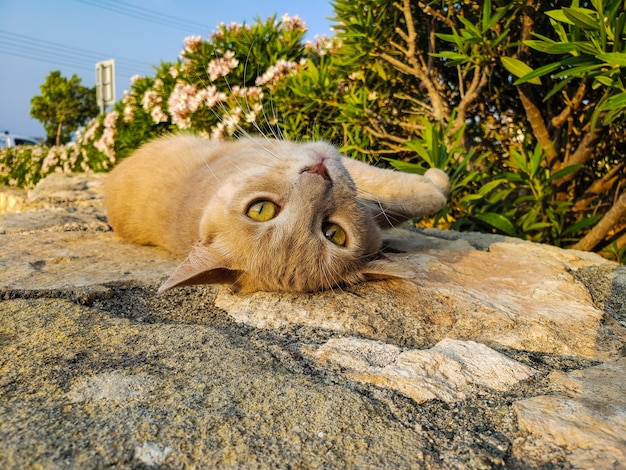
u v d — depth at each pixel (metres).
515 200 0.47
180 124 0.61
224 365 0.19
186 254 0.34
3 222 0.46
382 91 0.57
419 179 0.36
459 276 0.30
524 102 0.45
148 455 0.13
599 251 0.45
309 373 0.19
